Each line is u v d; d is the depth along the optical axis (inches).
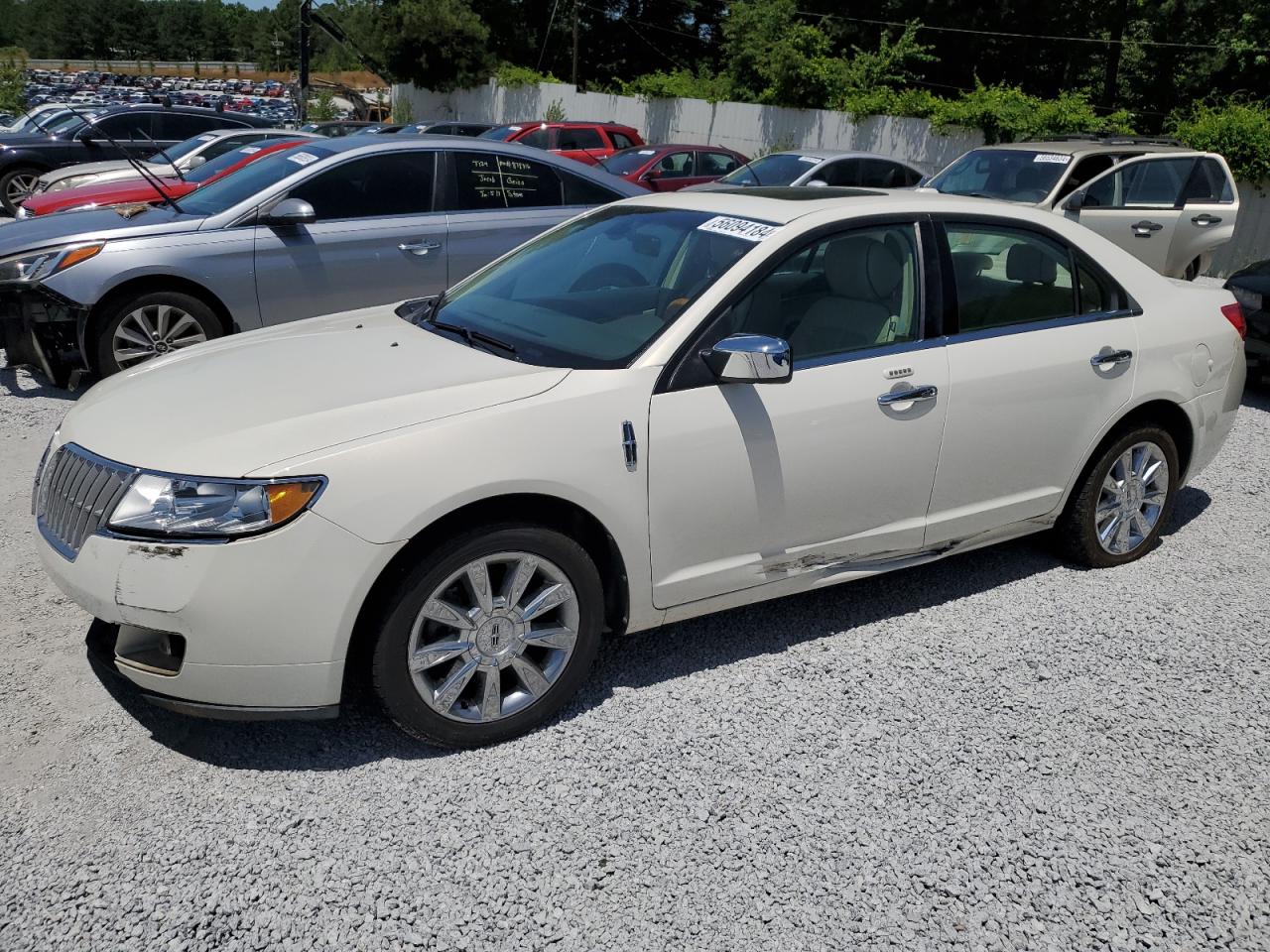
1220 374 183.6
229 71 5300.2
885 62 999.0
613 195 310.2
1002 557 184.2
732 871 105.4
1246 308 305.1
